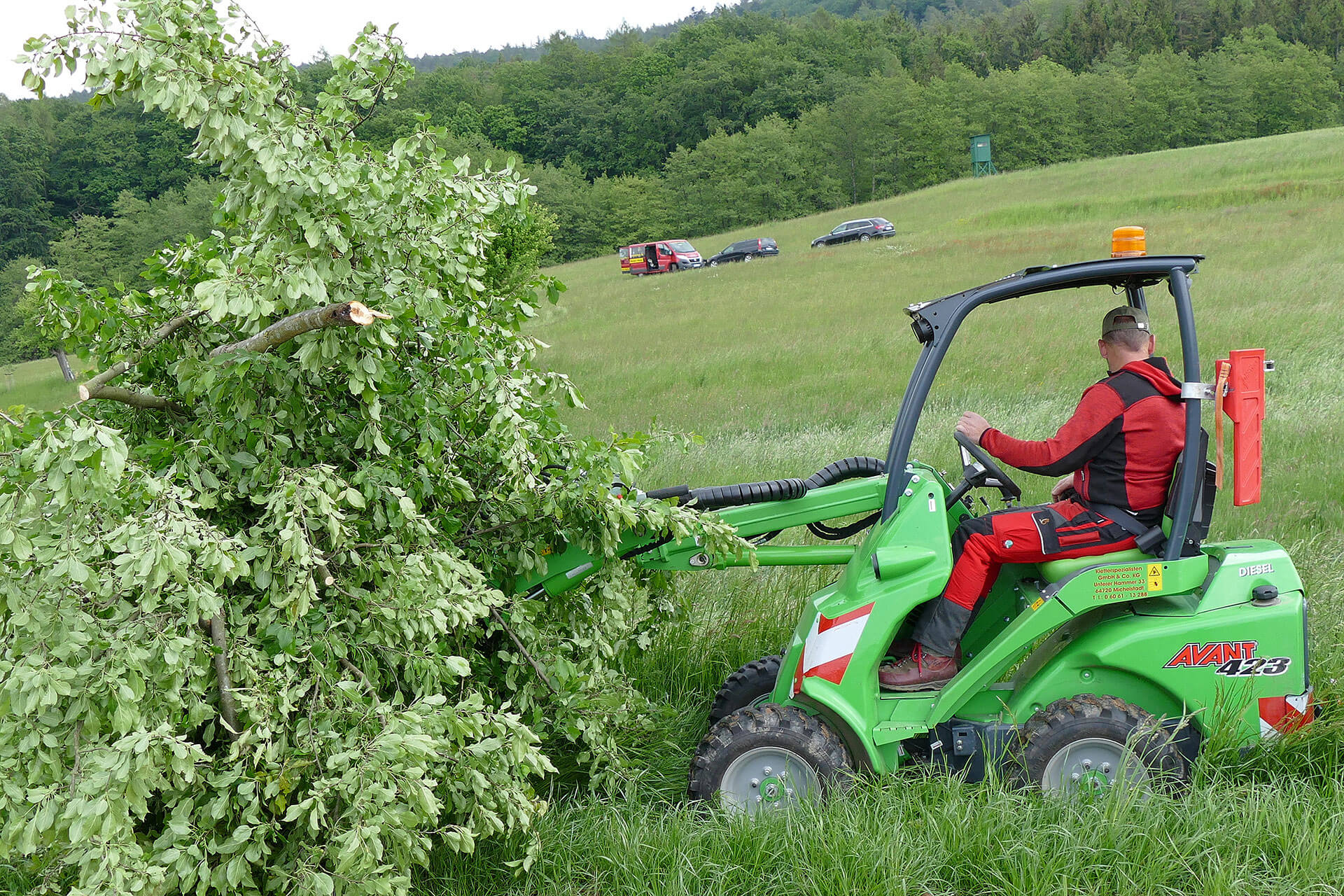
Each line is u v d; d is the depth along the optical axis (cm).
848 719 354
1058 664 368
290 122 296
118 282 359
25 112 11525
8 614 258
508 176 366
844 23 16162
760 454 943
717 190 10412
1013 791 354
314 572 308
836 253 4122
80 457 239
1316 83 10781
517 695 368
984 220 4422
